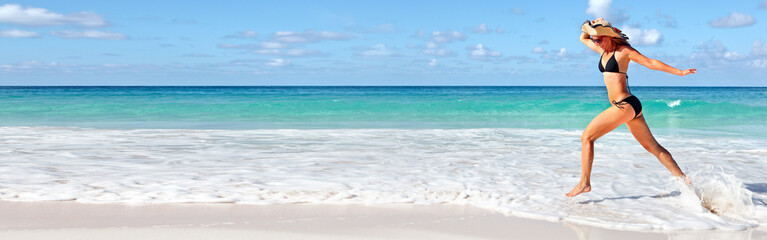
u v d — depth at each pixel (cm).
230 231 407
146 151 853
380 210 479
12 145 909
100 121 1683
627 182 614
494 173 668
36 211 458
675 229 425
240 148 906
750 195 487
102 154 810
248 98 3291
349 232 411
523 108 2206
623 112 485
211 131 1201
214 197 514
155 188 552
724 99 3506
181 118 1823
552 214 465
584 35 527
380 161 762
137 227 413
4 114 1927
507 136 1138
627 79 494
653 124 1633
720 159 823
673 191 562
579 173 676
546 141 1049
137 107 2162
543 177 644
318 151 872
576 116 1980
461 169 695
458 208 488
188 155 812
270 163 737
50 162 722
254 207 483
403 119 1845
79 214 450
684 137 1166
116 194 523
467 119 1848
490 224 437
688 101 2208
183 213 459
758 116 1919
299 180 607
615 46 492
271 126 1539
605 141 1048
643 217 456
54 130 1192
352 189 559
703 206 495
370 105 2195
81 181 586
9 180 586
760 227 433
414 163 746
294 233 405
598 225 434
